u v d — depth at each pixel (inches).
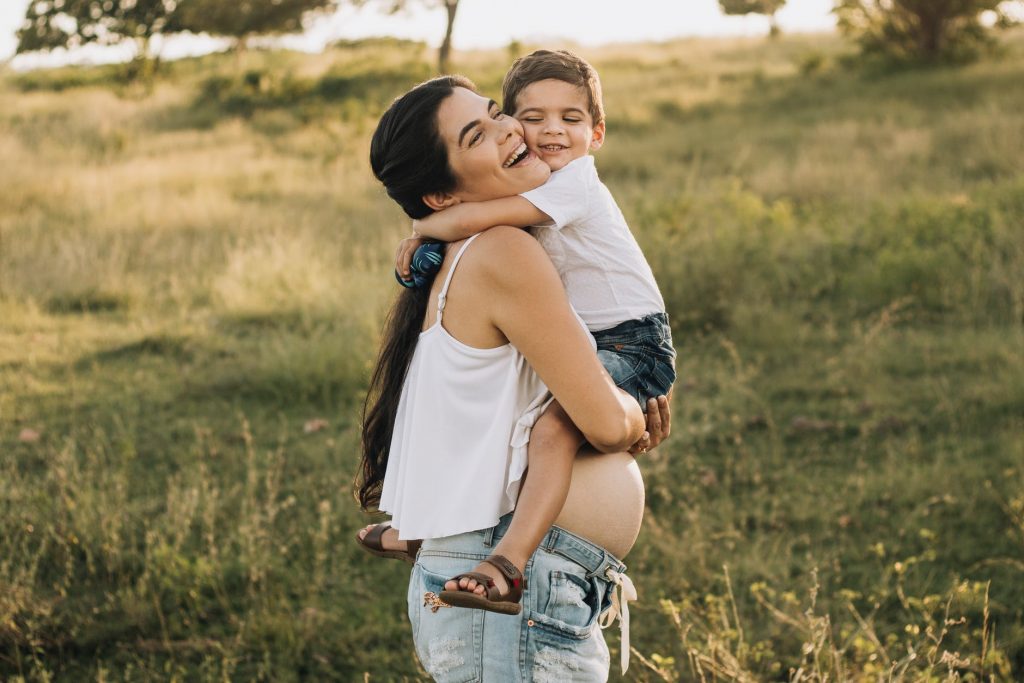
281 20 1381.6
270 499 191.3
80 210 535.8
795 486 211.8
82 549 183.6
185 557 181.6
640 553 184.5
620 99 983.0
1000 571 174.4
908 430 237.1
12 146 778.2
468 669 80.1
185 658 157.4
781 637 157.0
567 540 80.4
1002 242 359.6
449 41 1317.7
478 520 78.8
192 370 298.8
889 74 1019.3
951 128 627.8
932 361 278.2
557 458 77.4
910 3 1042.7
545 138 98.6
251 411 266.2
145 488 214.8
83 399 272.1
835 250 386.6
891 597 167.3
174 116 1053.2
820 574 175.5
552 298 76.8
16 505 196.1
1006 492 198.8
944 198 440.1
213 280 398.0
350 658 157.4
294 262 393.7
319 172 689.0
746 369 287.1
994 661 135.7
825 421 244.4
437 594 81.2
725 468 223.1
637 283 87.1
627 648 86.7
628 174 645.9
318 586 174.2
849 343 304.5
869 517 197.0
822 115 801.6
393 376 88.4
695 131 788.6
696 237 375.6
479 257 78.6
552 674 79.7
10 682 144.6
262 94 1138.7
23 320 346.6
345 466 226.7
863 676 134.0
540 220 81.1
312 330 328.8
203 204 542.9
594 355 77.6
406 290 87.7
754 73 1134.4
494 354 79.4
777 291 358.3
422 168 80.7
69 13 1541.6
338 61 1365.7
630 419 78.3
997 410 242.8
